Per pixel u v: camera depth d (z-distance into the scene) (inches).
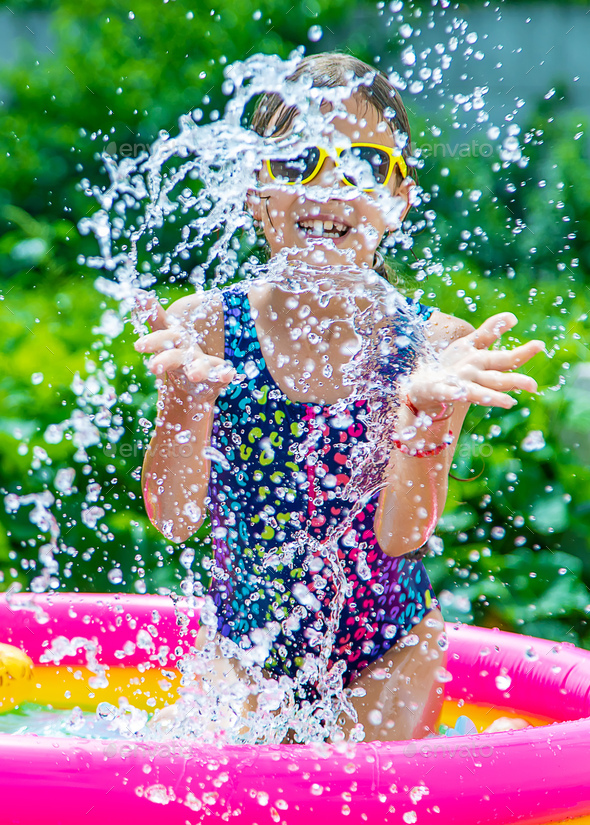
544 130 618.2
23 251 521.7
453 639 186.4
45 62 688.4
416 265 188.5
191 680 156.1
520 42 631.2
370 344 152.3
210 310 156.5
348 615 155.3
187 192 158.7
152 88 642.8
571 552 280.1
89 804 103.1
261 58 147.4
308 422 153.0
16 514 279.0
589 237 582.9
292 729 148.8
